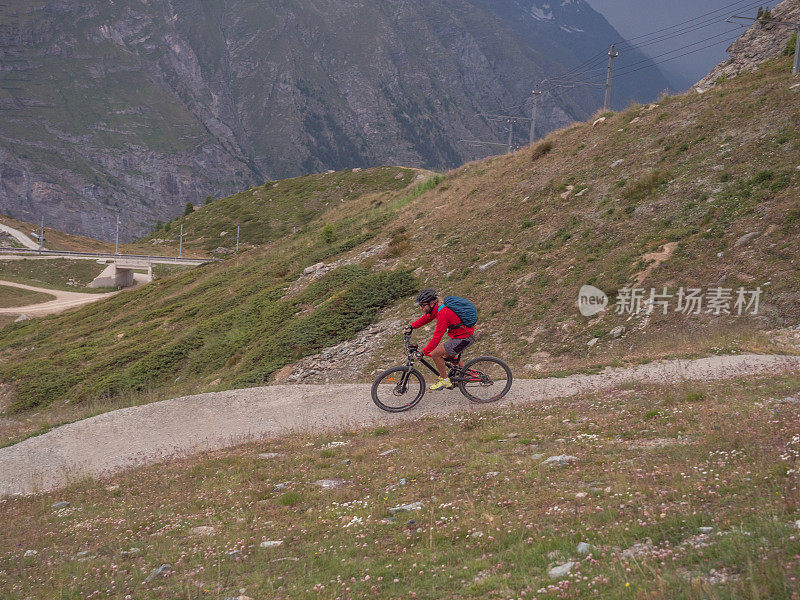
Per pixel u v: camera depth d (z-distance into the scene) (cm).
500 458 681
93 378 3058
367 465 757
